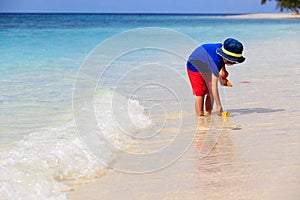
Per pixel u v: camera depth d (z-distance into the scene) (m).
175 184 3.98
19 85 9.13
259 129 5.92
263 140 5.39
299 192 3.69
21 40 22.56
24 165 4.17
